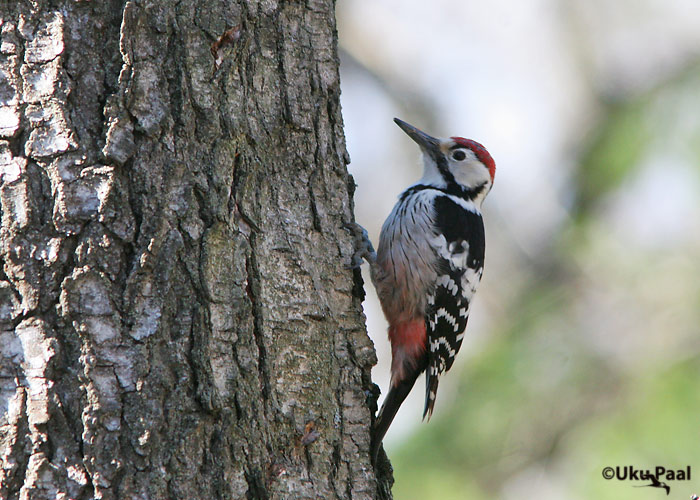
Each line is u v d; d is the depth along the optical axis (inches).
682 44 645.3
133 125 240.5
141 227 237.8
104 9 242.2
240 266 251.8
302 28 288.4
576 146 710.5
